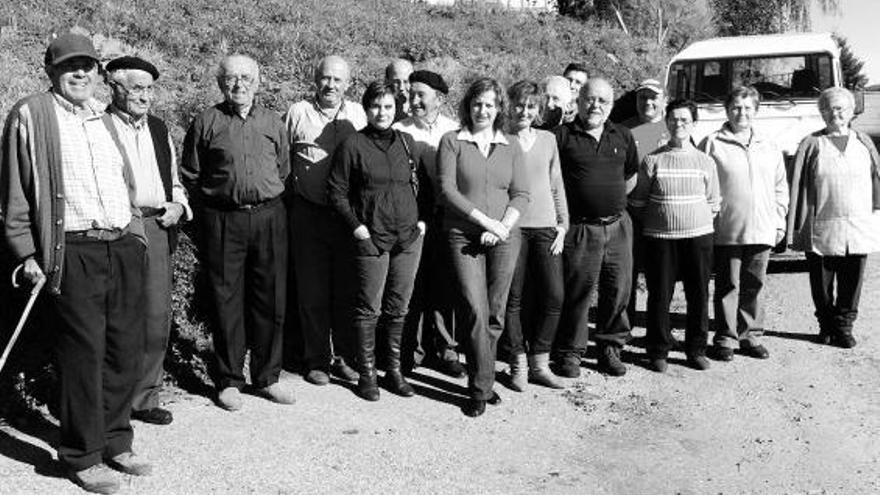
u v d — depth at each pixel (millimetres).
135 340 4211
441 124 5832
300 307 5629
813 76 9828
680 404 5590
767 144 6441
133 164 4602
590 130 5758
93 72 3941
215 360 5348
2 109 7523
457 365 5945
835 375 6156
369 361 5434
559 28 21031
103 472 4023
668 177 5977
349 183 5242
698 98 10188
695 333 6227
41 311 5035
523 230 5562
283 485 4211
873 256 10102
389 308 5449
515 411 5359
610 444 4957
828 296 6812
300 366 5949
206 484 4164
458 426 5086
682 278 6207
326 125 5566
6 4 10070
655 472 4621
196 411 5062
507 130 5484
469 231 5160
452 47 15578
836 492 4461
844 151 6590
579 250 5797
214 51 11117
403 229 5277
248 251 5172
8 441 4426
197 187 5078
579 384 5891
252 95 5113
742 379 6059
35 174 3787
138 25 10883
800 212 6758
